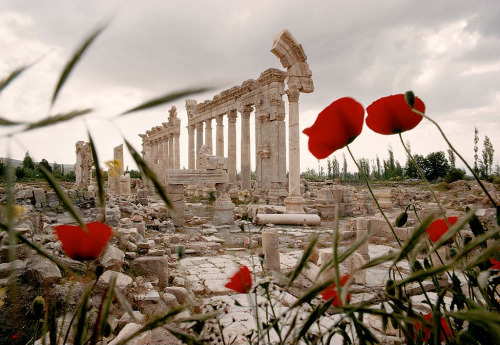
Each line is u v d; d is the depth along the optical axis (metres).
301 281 5.92
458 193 32.22
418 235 0.67
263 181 26.31
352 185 46.47
